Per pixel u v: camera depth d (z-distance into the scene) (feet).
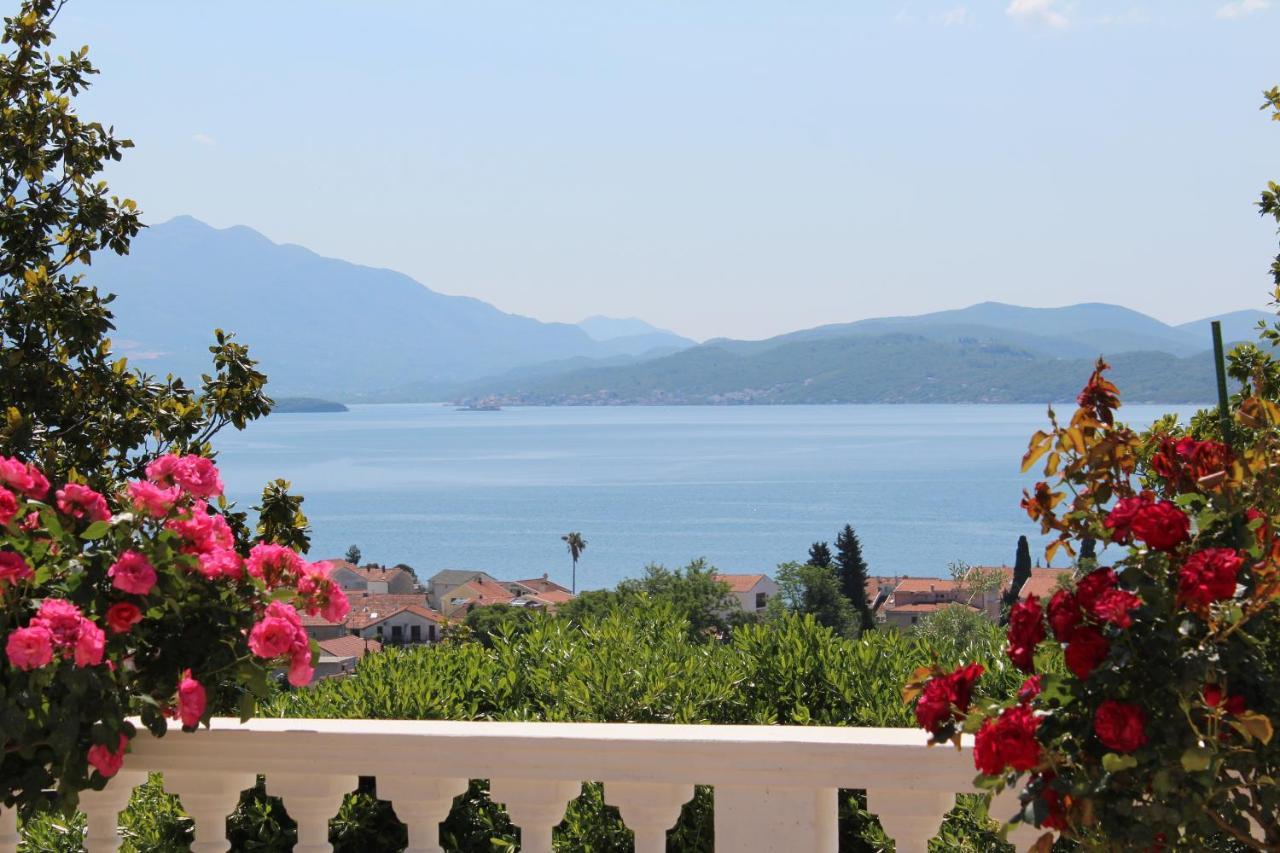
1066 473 8.66
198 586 10.00
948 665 13.65
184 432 29.68
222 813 10.48
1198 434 17.65
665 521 591.37
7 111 29.04
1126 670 7.59
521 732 9.53
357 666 15.78
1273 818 7.67
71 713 9.26
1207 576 7.27
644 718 14.07
